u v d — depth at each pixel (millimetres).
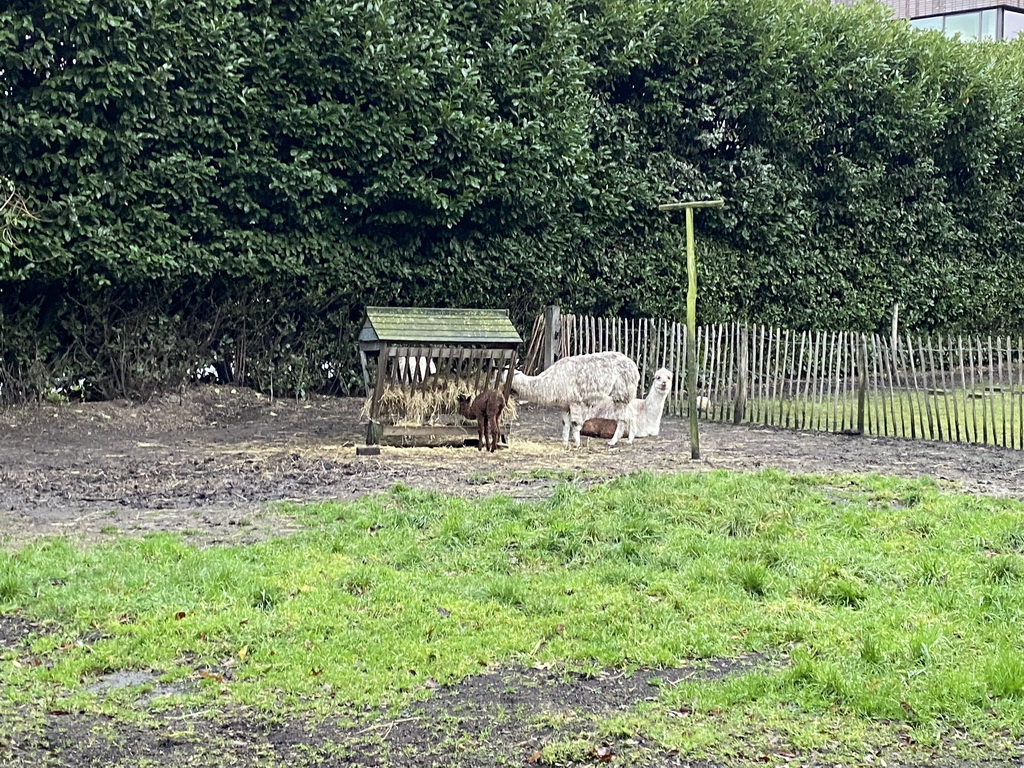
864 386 16875
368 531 9469
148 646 6848
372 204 18266
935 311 26703
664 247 22031
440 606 7625
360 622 7320
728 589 7980
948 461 14070
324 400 19203
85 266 16031
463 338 14211
